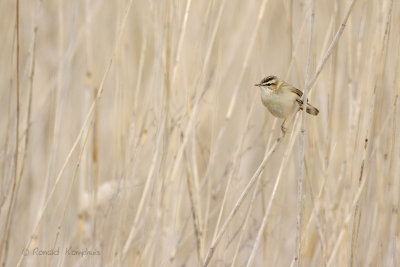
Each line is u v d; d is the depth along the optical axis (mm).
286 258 9219
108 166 10266
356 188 7629
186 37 9289
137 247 8805
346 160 7973
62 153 9875
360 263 8727
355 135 7777
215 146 8547
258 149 9727
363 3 8086
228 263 8789
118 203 8539
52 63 11000
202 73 8250
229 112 8625
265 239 8625
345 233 7242
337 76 9117
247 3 10742
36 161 9938
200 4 9906
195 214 7883
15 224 9359
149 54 10422
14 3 10414
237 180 8711
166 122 7895
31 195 9664
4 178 8258
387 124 8211
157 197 7949
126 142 8750
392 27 9055
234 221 8992
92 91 9523
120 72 8930
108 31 11008
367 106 7852
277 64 10961
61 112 8828
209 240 8859
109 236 8805
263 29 10438
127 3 8914
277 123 9234
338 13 8469
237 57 10547
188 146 8172
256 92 8656
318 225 7496
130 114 9008
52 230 9094
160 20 8438
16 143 7504
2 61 10297
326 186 7906
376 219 8133
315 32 8023
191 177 8211
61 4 9438
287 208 9492
